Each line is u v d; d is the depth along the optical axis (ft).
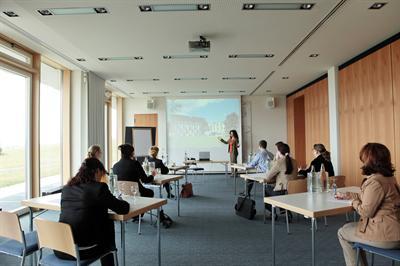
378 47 16.84
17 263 10.23
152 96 36.04
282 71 23.44
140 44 16.42
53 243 6.82
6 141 15.79
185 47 17.04
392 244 6.84
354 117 19.58
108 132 32.50
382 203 7.02
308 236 12.89
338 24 13.83
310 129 28.50
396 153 15.53
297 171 14.87
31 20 13.00
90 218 7.12
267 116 36.60
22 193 17.10
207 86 29.84
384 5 11.92
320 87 25.90
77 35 14.89
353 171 19.74
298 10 12.30
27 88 17.37
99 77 24.85
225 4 11.62
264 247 11.60
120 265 9.96
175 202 19.98
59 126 22.31
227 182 29.22
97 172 7.63
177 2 11.34
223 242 12.23
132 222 15.42
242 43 16.42
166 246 11.84
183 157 35.94
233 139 30.58
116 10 12.03
